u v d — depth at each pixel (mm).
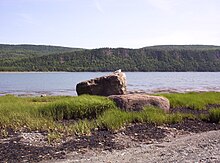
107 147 12023
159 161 9984
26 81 90812
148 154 10938
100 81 25578
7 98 27031
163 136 14016
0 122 15516
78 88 25844
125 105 18672
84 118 17609
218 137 13625
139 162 9953
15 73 170625
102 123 15297
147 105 19031
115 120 15445
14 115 16391
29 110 17688
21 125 15328
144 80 89875
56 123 16062
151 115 16938
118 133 14133
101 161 10172
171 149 11609
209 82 79312
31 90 57656
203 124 16922
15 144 12320
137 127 15398
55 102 18906
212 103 25422
